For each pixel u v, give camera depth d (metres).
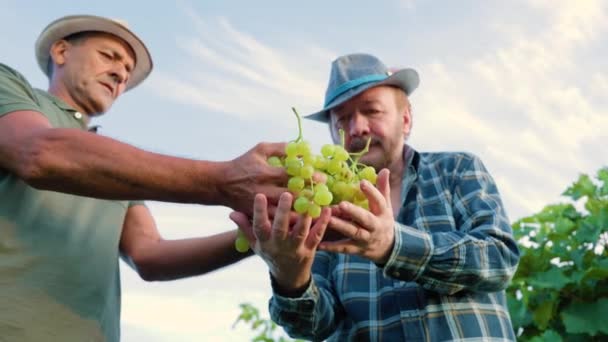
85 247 2.33
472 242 2.43
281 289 2.45
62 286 2.19
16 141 1.92
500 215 2.62
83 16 2.81
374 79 3.02
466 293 2.55
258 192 1.90
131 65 3.01
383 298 2.62
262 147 1.94
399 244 2.29
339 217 2.07
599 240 4.08
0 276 2.09
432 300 2.52
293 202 1.91
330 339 2.74
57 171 1.84
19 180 2.23
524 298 4.00
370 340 2.57
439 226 2.68
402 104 3.13
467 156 2.87
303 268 2.22
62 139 1.86
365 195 2.01
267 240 2.00
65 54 2.84
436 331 2.47
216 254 2.60
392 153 2.98
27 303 2.09
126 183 1.86
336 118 3.10
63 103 2.63
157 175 1.85
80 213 2.38
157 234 2.85
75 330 2.18
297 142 1.95
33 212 2.23
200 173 1.89
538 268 4.05
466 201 2.70
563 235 4.21
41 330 2.09
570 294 3.96
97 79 2.82
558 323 4.03
